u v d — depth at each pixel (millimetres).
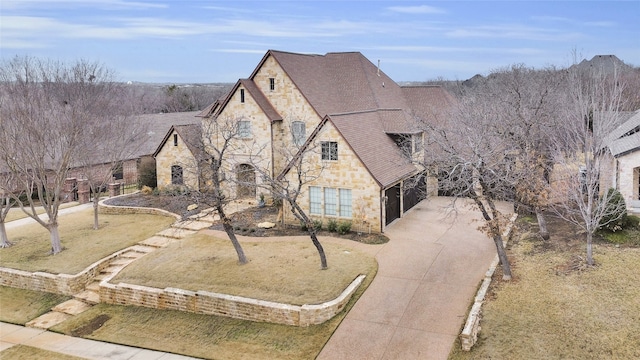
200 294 21344
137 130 46656
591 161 21734
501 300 19203
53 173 39562
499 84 48219
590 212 20766
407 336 17969
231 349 18719
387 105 37938
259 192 35906
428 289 20969
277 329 19531
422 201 35625
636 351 15375
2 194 29672
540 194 24469
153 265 24875
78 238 31156
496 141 25906
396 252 25016
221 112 36906
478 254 24406
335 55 41094
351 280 21922
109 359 18734
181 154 38375
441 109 39469
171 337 20047
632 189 26641
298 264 23719
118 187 43969
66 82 36844
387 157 30656
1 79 29656
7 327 22328
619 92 26609
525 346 16375
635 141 28078
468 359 16328
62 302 24484
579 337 16359
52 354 19375
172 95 102750
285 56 36781
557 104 31203
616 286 18891
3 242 30062
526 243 24984
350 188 28422
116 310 22734
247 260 24484
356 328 18797
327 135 28531
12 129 26750
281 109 36219
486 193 20734
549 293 19188
